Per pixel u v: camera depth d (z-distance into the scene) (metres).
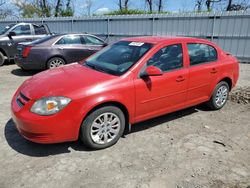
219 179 2.98
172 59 4.16
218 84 5.02
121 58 4.04
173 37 4.48
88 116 3.36
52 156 3.39
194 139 3.94
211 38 12.25
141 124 4.45
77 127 3.29
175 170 3.14
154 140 3.88
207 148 3.67
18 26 10.20
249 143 3.86
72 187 2.81
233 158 3.43
